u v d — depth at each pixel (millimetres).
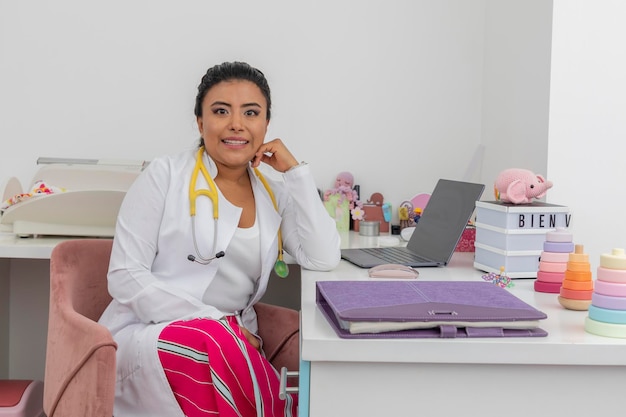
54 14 2561
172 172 1747
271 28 2602
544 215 1668
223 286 1790
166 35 2584
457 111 2635
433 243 1957
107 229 2156
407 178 2652
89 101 2588
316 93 2623
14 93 2576
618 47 2047
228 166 1790
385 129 2637
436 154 2645
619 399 1131
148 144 2605
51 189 2264
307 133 2633
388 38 2613
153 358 1545
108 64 2580
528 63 2201
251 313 1890
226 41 2598
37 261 2598
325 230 1824
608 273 1170
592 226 2074
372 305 1186
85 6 2564
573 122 2057
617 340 1127
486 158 2580
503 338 1131
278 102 2623
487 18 2584
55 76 2576
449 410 1134
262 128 1793
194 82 2600
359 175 2648
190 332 1529
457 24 2611
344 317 1123
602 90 2053
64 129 2590
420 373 1129
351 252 2076
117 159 2545
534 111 2148
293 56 2611
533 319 1143
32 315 2611
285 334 1835
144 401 1575
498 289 1341
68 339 1490
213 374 1482
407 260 1902
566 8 2037
